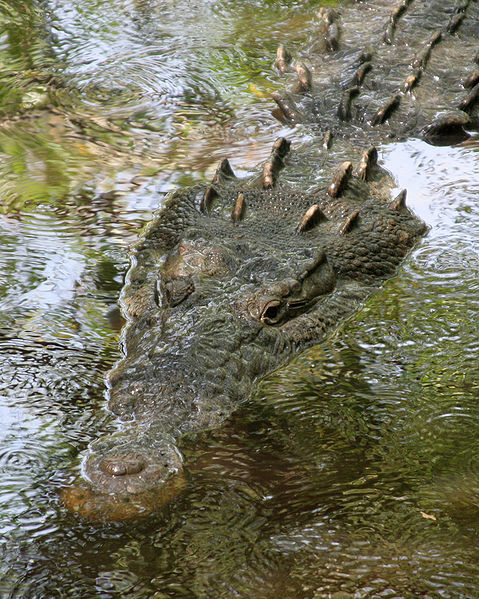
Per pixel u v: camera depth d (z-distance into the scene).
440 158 13.41
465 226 11.02
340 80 15.92
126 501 5.60
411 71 15.84
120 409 6.77
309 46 18.30
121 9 21.05
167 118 15.10
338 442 6.50
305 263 8.95
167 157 13.48
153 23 20.09
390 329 8.54
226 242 9.14
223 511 5.58
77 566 5.04
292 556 5.14
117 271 9.75
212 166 13.02
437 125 14.19
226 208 10.57
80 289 9.27
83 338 8.17
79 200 11.84
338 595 4.80
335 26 18.08
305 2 21.11
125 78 16.88
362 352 8.10
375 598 4.77
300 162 12.54
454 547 5.18
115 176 12.70
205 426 6.68
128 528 5.37
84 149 13.75
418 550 5.17
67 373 7.45
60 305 8.87
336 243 9.83
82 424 6.61
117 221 11.16
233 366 7.43
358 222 10.46
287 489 5.85
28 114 15.21
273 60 17.92
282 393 7.34
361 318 8.84
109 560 5.09
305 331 8.35
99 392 7.13
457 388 7.32
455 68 16.08
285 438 6.56
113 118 15.07
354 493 5.79
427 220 11.30
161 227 10.63
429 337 8.32
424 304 9.02
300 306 8.57
